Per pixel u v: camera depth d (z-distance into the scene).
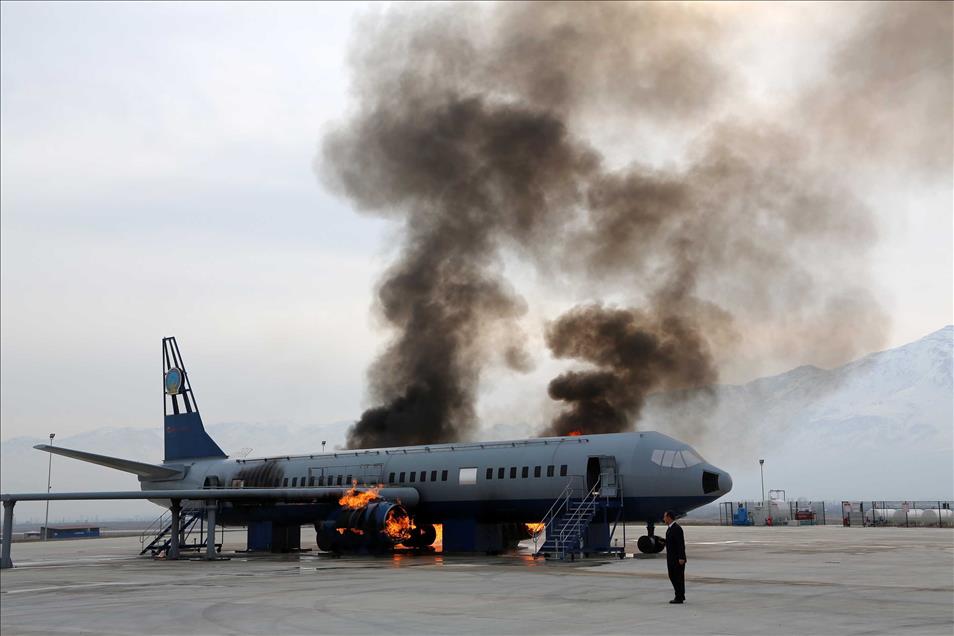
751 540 61.25
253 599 25.77
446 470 49.66
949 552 45.12
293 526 57.09
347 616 21.59
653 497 43.81
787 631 18.19
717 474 43.62
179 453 63.53
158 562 45.88
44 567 41.84
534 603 23.73
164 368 65.44
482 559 43.94
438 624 19.98
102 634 19.31
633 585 28.36
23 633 19.64
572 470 45.41
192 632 19.36
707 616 20.59
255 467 57.88
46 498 43.38
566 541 41.94
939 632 17.75
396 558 46.00
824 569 33.94
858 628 18.42
